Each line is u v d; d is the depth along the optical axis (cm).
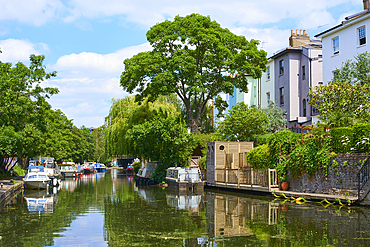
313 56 3900
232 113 3450
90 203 2250
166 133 3481
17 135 2872
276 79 4322
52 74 2866
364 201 1797
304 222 1488
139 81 4003
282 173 2375
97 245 1212
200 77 3659
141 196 2620
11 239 1306
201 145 3647
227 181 2841
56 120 6141
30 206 2139
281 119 3725
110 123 4675
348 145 1947
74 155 7731
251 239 1246
